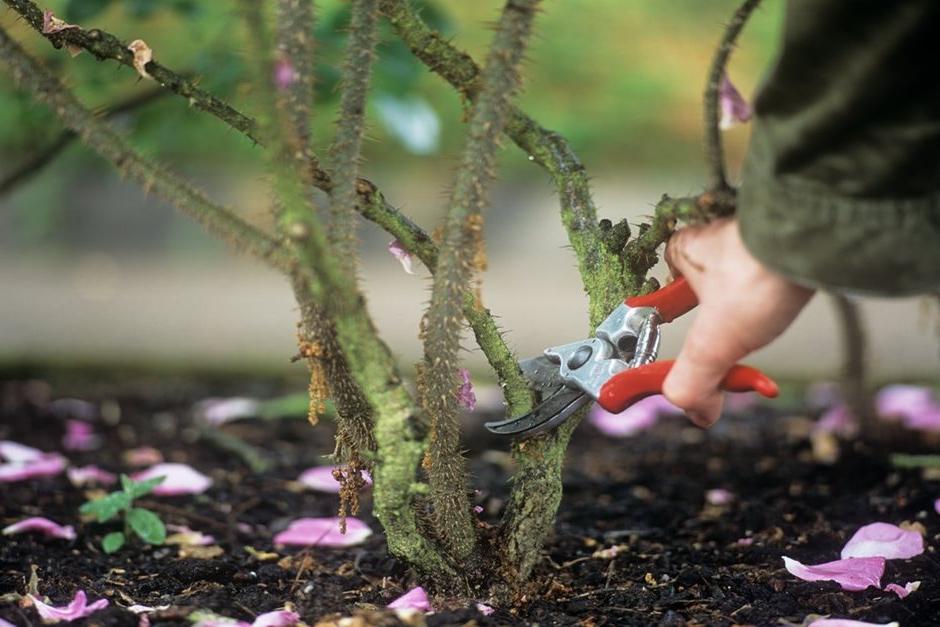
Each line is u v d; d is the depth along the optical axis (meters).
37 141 3.55
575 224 1.78
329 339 1.68
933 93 1.35
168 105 3.39
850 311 3.06
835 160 1.40
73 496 2.72
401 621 1.68
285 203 1.50
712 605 1.91
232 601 1.89
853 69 1.35
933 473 2.82
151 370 4.45
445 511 1.80
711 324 1.52
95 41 1.74
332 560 2.26
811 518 2.51
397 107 3.42
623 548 2.30
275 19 1.60
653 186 7.12
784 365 4.66
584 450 3.40
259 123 1.54
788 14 1.37
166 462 3.16
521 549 1.85
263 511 2.71
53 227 6.69
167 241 6.68
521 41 1.57
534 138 1.81
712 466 3.12
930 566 2.07
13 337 4.95
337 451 1.81
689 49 8.94
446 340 1.66
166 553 2.32
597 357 1.70
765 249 1.44
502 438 3.45
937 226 1.41
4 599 1.83
